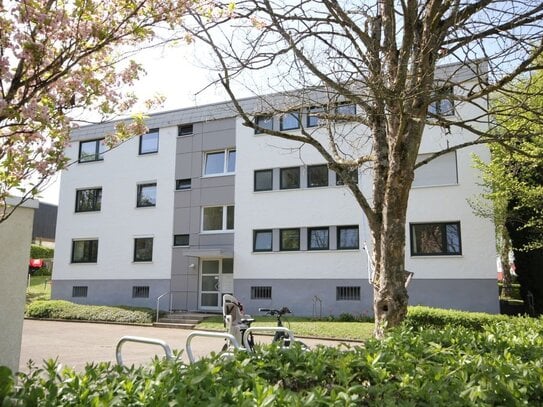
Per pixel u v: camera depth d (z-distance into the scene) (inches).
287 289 818.2
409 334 182.1
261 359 141.6
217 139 913.5
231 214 893.2
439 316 509.7
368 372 131.1
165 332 677.9
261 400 94.3
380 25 276.7
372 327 652.1
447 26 237.6
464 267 713.6
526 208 678.5
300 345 158.9
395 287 244.7
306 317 781.3
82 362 417.7
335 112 317.1
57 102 138.6
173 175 945.5
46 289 1288.1
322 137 811.4
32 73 135.0
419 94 219.5
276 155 854.5
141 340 158.2
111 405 95.3
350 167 292.2
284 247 836.0
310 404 94.8
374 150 283.6
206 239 895.7
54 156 135.6
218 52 233.8
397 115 239.1
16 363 222.7
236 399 99.7
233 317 352.8
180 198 932.6
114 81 153.2
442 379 119.5
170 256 924.6
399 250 247.8
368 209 270.8
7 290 221.9
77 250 1020.5
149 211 956.6
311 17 251.0
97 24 139.1
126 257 962.7
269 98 297.7
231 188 886.4
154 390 104.9
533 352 163.0
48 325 746.2
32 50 124.6
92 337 603.2
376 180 277.0
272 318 773.9
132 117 166.1
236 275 857.5
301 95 271.3
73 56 137.6
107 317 807.7
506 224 727.7
